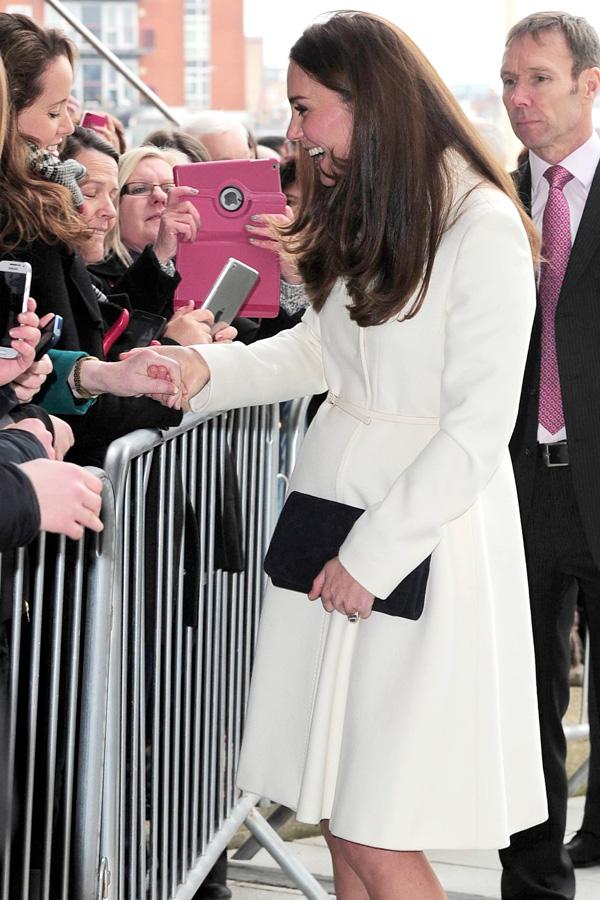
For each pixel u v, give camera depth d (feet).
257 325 12.84
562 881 12.32
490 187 8.21
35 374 8.05
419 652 8.16
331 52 8.00
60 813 8.19
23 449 7.10
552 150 12.19
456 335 7.95
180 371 9.17
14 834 7.55
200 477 10.66
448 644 8.18
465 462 7.84
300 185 8.67
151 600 9.46
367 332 8.39
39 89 10.26
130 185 13.96
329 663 8.46
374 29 8.08
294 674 8.85
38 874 7.93
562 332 11.74
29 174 9.35
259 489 12.71
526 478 12.09
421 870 8.44
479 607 8.28
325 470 8.62
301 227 8.64
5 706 7.19
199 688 10.73
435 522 7.89
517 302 7.92
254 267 12.10
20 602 7.24
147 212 13.96
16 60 10.18
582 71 12.00
